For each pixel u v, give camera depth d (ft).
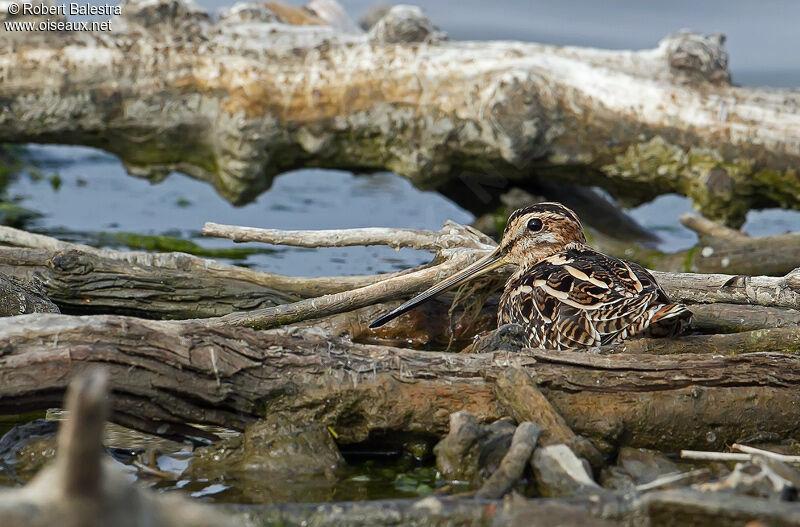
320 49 49.80
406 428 27.35
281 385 27.02
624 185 50.78
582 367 27.68
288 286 37.40
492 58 48.62
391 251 51.90
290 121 49.49
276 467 26.27
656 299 29.96
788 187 47.21
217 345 26.58
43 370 25.18
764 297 33.78
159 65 49.21
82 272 35.83
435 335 38.19
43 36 49.03
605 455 27.30
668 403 27.35
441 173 50.90
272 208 60.85
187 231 55.16
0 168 67.26
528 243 36.86
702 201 48.44
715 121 46.93
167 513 15.85
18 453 26.89
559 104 48.08
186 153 51.37
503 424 26.53
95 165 72.13
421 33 49.96
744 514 22.34
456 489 25.22
